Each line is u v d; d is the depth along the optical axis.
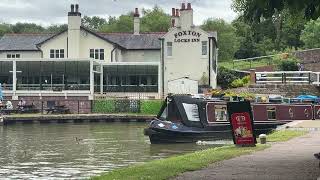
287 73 63.09
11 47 77.50
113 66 72.62
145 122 60.69
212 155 20.14
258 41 111.38
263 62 90.69
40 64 71.25
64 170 24.83
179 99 38.06
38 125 56.44
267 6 12.88
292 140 26.23
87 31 75.69
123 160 28.42
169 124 37.31
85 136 43.16
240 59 102.25
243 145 23.38
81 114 62.88
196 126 37.66
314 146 23.28
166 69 72.00
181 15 71.75
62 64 71.00
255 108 40.56
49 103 68.06
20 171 24.66
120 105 66.44
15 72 69.94
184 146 35.03
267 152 21.11
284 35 106.88
